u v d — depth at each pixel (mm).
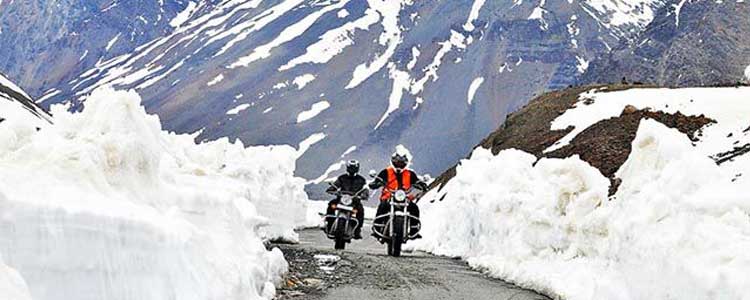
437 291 9938
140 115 6602
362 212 16609
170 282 5625
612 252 8781
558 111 44344
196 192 7430
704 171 7258
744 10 136000
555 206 11031
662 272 6688
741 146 28938
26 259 4555
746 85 38875
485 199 14055
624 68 144750
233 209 8297
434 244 17969
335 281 10297
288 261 12234
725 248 6137
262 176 19453
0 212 4504
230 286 6668
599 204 10562
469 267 13125
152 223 5629
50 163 5281
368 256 14281
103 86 6684
